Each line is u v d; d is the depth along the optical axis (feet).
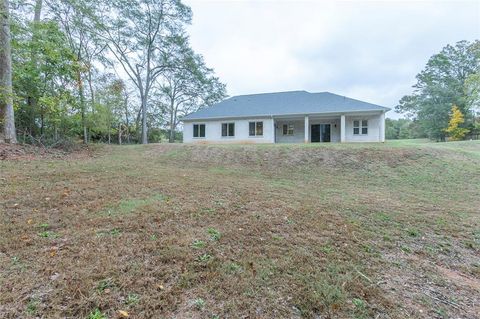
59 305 6.26
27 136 36.24
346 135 58.23
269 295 7.24
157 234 10.48
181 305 6.63
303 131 63.21
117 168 25.57
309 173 31.14
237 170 31.37
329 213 15.03
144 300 6.66
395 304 7.23
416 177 29.09
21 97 34.55
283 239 11.00
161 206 13.97
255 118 61.31
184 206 14.32
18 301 6.29
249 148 42.93
